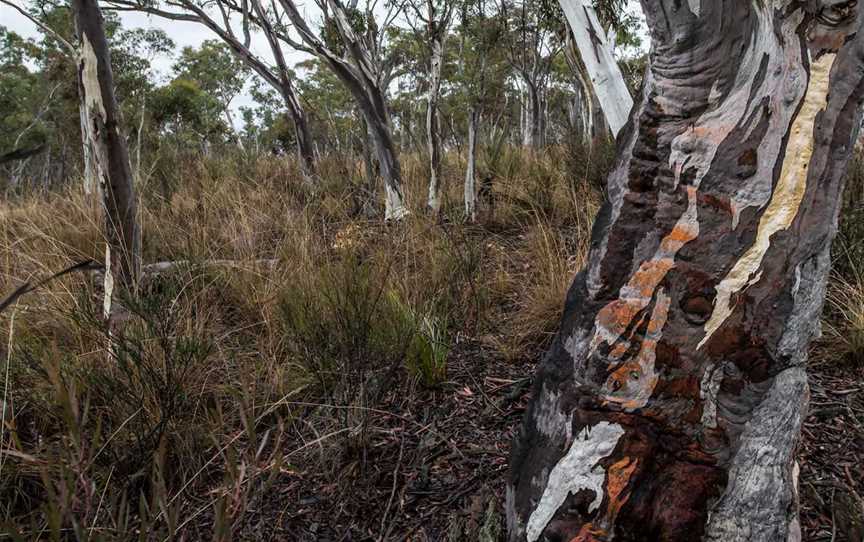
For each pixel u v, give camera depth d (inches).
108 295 119.3
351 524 80.7
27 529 77.5
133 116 494.3
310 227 183.0
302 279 140.3
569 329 54.4
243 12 315.9
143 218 207.3
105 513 75.6
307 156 318.7
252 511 82.7
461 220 193.9
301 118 318.0
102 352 108.2
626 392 50.6
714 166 46.7
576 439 53.0
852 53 43.6
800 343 48.6
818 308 49.0
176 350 101.6
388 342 114.7
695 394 49.1
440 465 91.4
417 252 163.3
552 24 208.5
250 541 76.8
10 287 134.2
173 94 538.9
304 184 278.4
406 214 204.5
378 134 233.1
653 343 49.3
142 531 45.2
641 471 51.1
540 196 222.4
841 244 136.6
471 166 225.8
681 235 48.1
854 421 93.6
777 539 53.0
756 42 44.3
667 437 50.3
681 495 50.5
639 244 49.8
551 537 54.5
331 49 258.7
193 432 93.3
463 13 241.1
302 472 88.7
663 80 47.6
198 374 106.8
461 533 74.2
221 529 47.9
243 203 217.6
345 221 197.3
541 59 473.1
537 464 56.7
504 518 74.9
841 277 130.6
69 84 528.4
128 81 495.2
